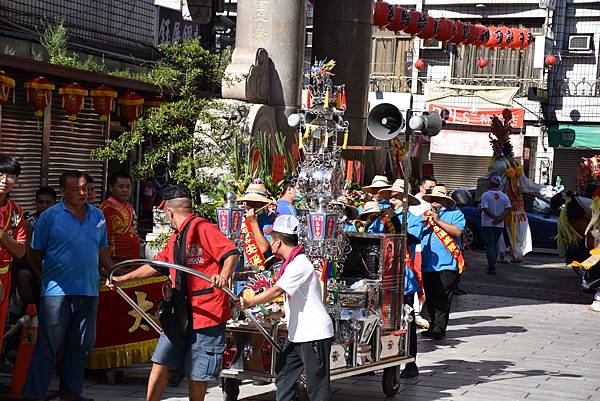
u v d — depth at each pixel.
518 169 29.31
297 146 14.82
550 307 20.00
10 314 11.62
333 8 20.66
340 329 10.53
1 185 9.69
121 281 9.42
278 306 10.53
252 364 10.23
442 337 15.73
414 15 25.25
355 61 20.72
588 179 27.47
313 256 10.17
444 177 45.78
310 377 9.18
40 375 9.89
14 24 19.03
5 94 13.55
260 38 16.61
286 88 16.66
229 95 15.48
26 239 10.58
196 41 15.34
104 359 11.30
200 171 14.28
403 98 45.12
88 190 10.51
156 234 14.04
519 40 28.73
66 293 9.91
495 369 13.39
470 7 44.62
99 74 15.45
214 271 9.17
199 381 9.17
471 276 25.00
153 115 14.23
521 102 44.00
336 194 10.89
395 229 13.28
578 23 44.09
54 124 16.97
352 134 20.77
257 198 11.79
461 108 44.28
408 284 13.50
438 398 11.51
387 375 11.43
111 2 23.53
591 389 12.32
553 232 32.44
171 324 9.06
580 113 43.31
